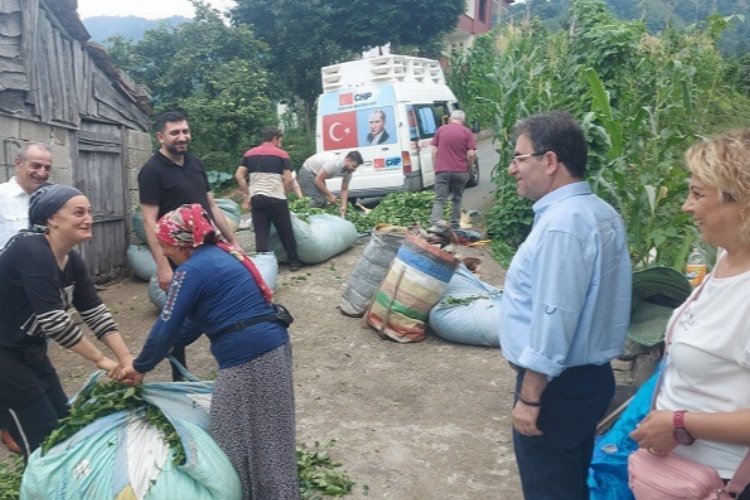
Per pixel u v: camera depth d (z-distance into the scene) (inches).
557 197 104.8
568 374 104.7
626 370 198.5
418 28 936.9
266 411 125.6
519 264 104.8
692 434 86.2
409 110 493.4
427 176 507.8
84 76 338.3
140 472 119.0
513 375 217.9
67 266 139.3
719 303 85.8
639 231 211.9
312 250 335.0
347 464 166.2
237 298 124.9
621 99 337.4
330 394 207.3
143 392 131.9
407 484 157.4
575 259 98.4
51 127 312.0
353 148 492.1
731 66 578.6
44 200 131.1
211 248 127.6
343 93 495.8
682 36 345.1
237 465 125.3
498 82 426.0
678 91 272.2
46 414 137.5
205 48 704.4
